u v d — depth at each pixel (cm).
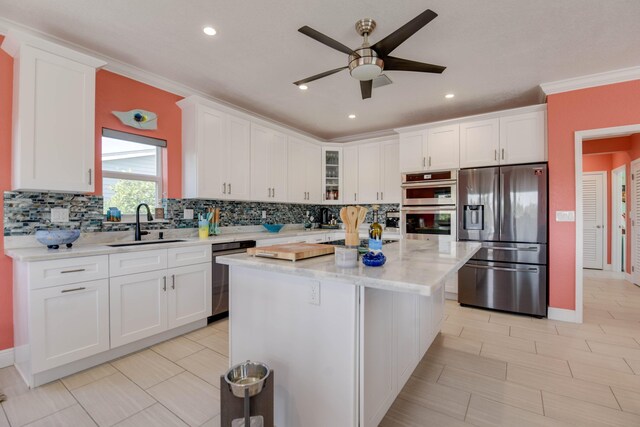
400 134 430
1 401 183
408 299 195
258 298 169
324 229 516
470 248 218
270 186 413
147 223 308
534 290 334
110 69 280
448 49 253
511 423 169
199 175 324
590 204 603
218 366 227
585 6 200
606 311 353
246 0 198
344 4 200
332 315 141
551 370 224
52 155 222
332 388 142
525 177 338
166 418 171
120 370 220
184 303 279
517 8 202
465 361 238
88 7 205
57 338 203
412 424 168
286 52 262
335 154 520
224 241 315
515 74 299
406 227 424
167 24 224
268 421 136
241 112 369
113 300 230
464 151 385
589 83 304
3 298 223
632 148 479
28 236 234
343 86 331
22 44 209
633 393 195
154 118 309
